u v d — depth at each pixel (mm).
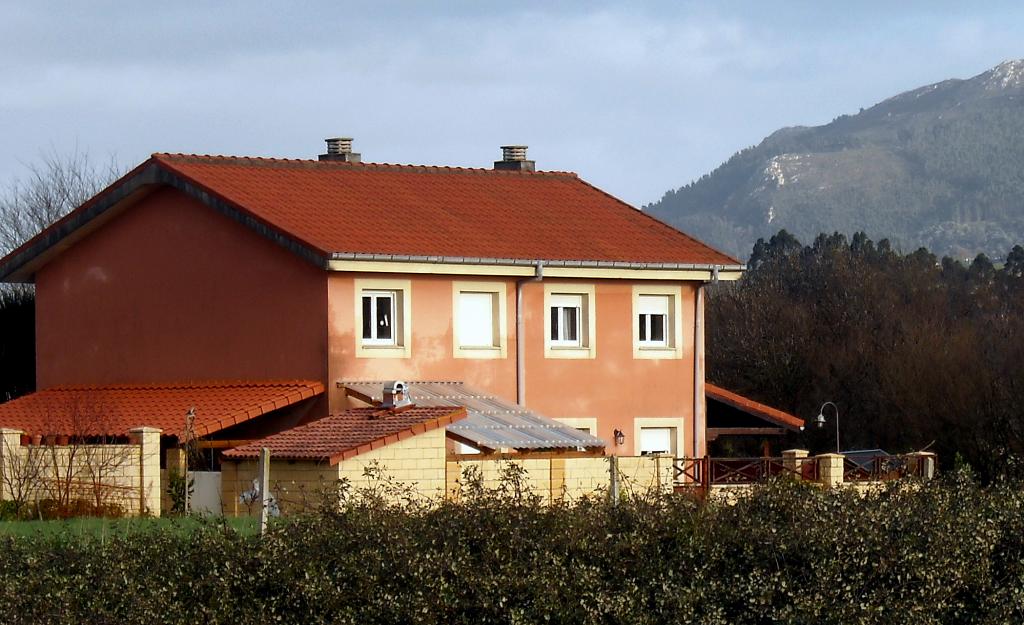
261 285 38406
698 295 42969
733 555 19734
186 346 40125
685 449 42562
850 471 39750
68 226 42094
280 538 18891
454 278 38906
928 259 90438
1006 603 20078
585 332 41062
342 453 28953
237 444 35312
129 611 17531
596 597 18625
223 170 41344
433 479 30156
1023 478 23312
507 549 19188
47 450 30688
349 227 38688
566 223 43156
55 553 18766
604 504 20719
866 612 18859
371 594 18297
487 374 39250
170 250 40562
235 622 17875
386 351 37781
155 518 25891
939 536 20062
